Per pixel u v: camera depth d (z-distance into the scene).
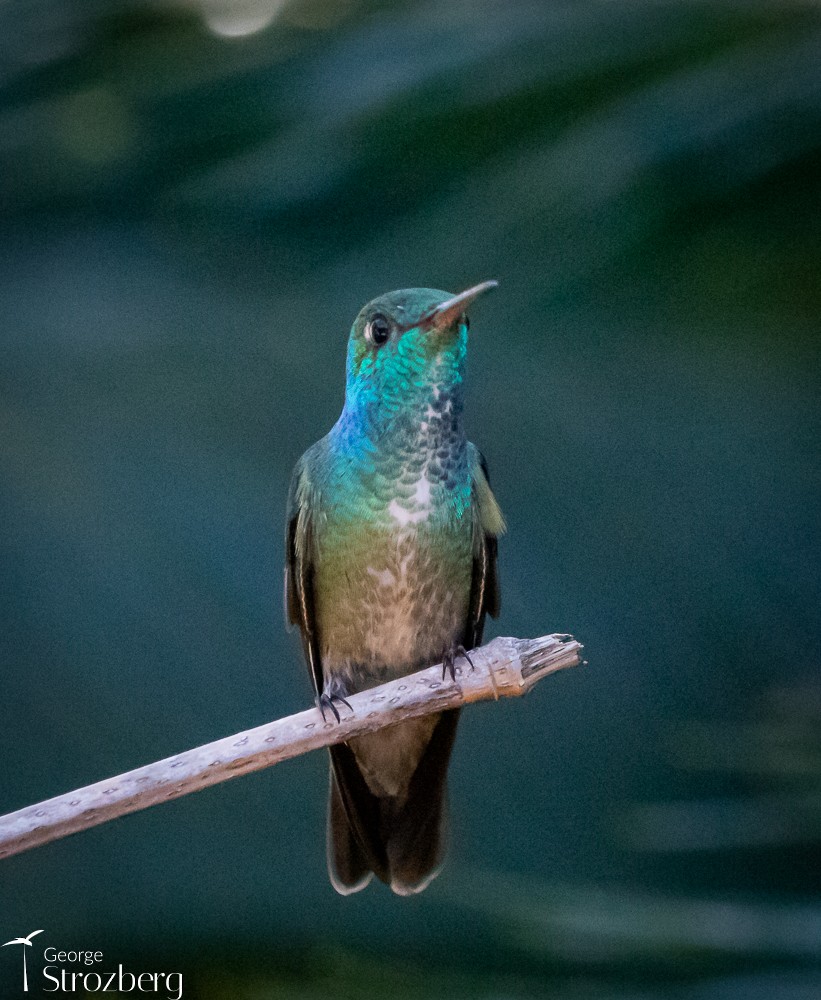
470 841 9.20
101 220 6.89
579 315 8.55
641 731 9.30
